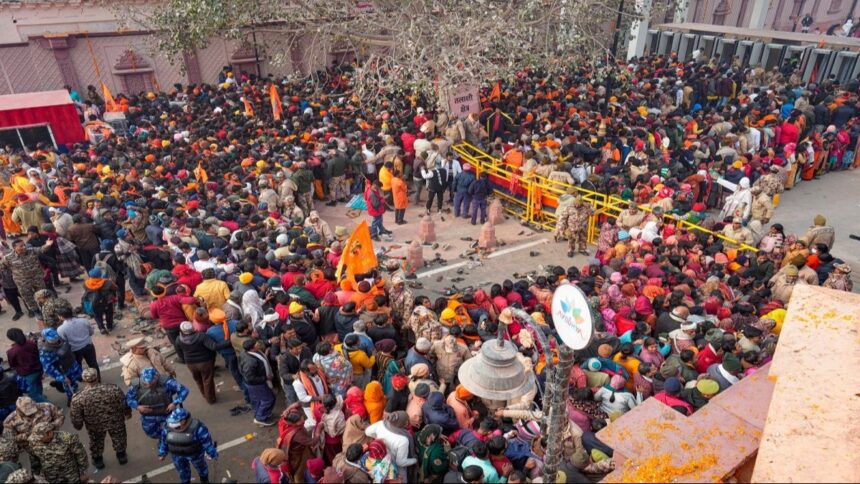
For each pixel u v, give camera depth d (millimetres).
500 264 14641
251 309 9688
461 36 18109
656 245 12383
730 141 17812
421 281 13844
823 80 27797
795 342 3945
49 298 9617
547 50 20031
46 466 7027
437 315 10180
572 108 21812
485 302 10172
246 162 16953
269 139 18969
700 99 25125
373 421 7734
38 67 25875
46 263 12820
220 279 10750
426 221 15688
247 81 26203
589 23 21734
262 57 29312
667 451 4230
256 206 14859
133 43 27031
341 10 20891
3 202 14812
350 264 10914
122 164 17125
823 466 2971
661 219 13469
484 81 19062
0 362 8750
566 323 4734
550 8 19375
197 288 10172
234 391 10148
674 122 19750
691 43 32531
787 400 3469
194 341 9172
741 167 17000
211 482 8273
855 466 2959
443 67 18297
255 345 8719
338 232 13297
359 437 7133
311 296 10320
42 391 9742
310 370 7941
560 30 20062
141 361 8297
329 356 8398
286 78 26984
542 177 16438
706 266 12133
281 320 9500
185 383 10375
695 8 38656
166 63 28000
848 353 3797
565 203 15117
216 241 12242
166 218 12844
